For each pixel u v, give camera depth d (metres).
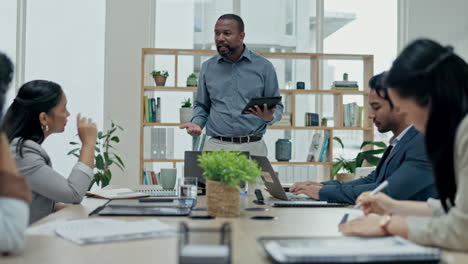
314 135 5.46
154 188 2.92
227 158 1.66
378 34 6.14
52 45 5.64
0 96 1.12
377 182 2.09
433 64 1.14
